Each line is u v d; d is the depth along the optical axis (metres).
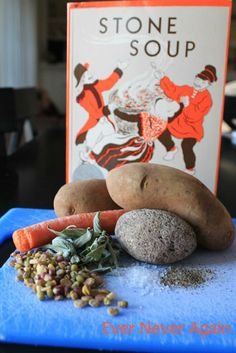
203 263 0.37
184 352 0.26
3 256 0.39
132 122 0.49
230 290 0.32
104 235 0.37
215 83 0.47
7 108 0.87
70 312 0.29
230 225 0.40
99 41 0.47
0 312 0.28
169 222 0.36
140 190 0.39
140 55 0.47
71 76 0.49
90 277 0.32
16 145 1.13
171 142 0.49
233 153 0.97
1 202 0.57
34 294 0.31
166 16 0.46
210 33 0.46
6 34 1.73
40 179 0.70
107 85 0.48
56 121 2.27
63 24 2.49
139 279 0.33
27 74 2.10
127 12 0.46
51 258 0.35
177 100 0.48
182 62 0.47
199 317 0.28
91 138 0.50
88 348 0.26
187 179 0.39
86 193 0.43
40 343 0.26
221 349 0.26
